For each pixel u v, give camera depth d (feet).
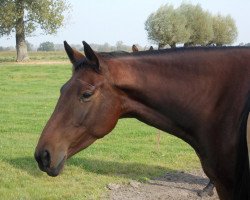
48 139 9.97
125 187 23.45
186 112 10.46
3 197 21.33
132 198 21.75
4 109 51.52
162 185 24.04
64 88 10.25
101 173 25.86
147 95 10.43
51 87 78.13
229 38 144.05
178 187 23.73
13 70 108.99
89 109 10.04
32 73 101.96
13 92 70.54
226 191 10.38
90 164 27.27
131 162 28.40
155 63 10.57
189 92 10.43
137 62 10.55
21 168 26.21
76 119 10.03
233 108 10.12
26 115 47.37
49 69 111.96
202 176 25.88
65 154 10.01
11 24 139.54
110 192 22.58
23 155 29.25
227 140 10.07
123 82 10.24
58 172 9.95
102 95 10.11
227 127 10.11
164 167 27.53
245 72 10.30
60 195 21.71
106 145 33.37
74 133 10.05
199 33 140.97
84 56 10.46
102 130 10.16
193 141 10.71
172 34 137.69
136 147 32.78
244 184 9.62
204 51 10.71
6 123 42.14
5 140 34.37
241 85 10.20
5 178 24.20
